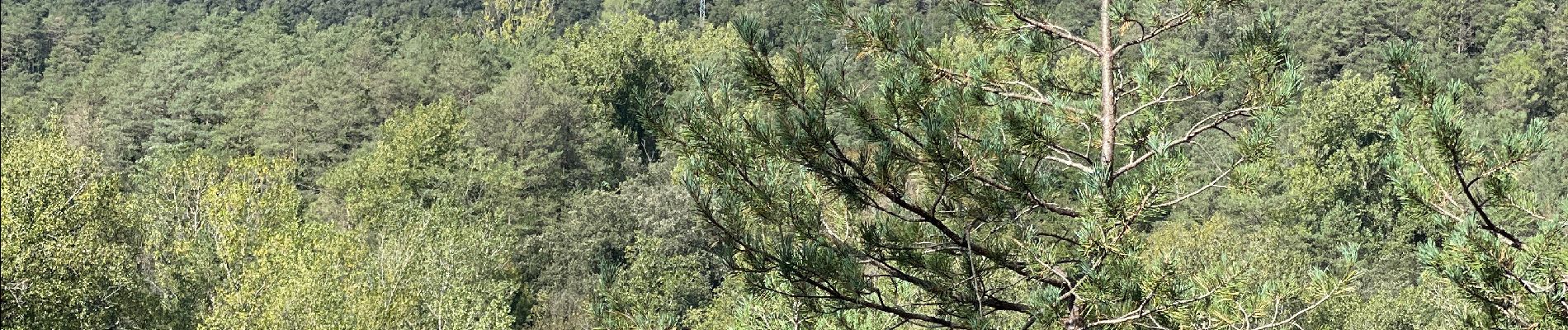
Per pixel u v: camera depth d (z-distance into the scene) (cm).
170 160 4575
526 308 4369
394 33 11050
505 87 5978
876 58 766
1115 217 687
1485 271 654
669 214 4491
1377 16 8025
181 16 14450
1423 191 686
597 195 5006
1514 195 672
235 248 3030
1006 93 784
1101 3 796
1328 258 4047
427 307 2992
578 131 5875
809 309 770
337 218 4659
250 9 15462
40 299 2466
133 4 14988
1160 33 793
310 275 2595
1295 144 4509
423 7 14975
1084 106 783
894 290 871
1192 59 796
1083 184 721
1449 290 751
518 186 4931
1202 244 2891
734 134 707
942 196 723
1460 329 711
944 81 781
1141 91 771
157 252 3091
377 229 4019
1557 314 646
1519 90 6631
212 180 3497
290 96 6781
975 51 816
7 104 7931
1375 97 4556
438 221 3847
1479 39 7994
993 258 736
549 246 4734
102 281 2667
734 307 866
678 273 4122
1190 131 782
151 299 2833
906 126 715
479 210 4816
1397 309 2233
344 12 15250
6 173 2573
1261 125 748
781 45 715
